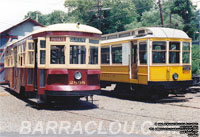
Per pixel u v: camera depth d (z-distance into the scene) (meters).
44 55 11.46
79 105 12.70
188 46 14.84
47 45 11.29
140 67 14.32
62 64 11.21
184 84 14.50
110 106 12.80
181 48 14.53
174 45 14.37
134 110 11.62
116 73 16.39
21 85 13.66
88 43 11.60
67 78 11.22
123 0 54.84
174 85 14.16
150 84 13.71
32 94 12.62
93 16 54.34
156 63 13.88
